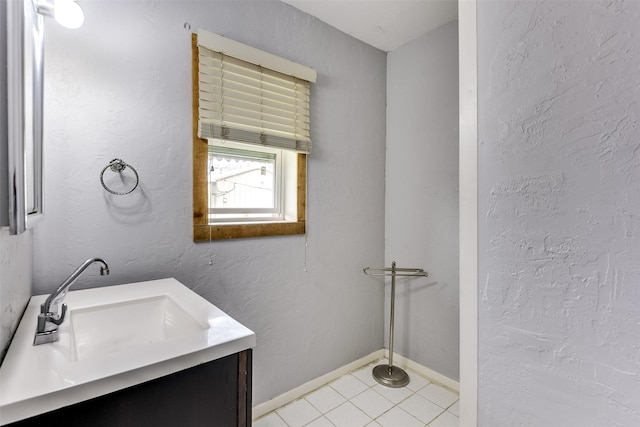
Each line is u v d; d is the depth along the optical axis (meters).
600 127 0.72
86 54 1.17
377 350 2.30
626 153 0.68
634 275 0.68
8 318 0.69
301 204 1.84
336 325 2.05
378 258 2.30
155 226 1.33
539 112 0.83
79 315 0.94
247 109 1.59
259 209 1.82
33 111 0.81
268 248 1.71
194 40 1.43
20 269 0.82
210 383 0.70
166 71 1.35
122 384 0.58
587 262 0.75
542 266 0.83
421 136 2.10
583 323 0.76
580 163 0.75
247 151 1.76
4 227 0.64
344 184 2.07
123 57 1.25
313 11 1.83
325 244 1.97
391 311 2.04
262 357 1.70
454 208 1.92
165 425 0.64
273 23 1.70
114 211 1.24
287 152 1.91
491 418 0.95
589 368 0.75
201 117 1.44
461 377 1.02
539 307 0.83
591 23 0.73
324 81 1.94
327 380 1.98
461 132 1.02
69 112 1.14
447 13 1.85
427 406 1.74
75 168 1.15
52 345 0.70
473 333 0.99
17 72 0.59
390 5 1.78
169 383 0.64
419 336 2.12
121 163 1.24
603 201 0.72
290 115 1.77
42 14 0.86
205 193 1.47
